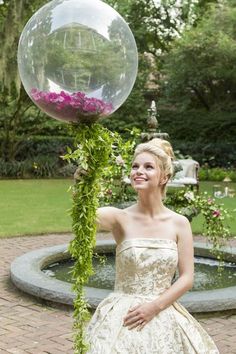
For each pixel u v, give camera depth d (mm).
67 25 2326
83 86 2379
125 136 21000
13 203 12453
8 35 16344
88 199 2482
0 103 19328
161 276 2518
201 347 2531
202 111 23500
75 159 2508
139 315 2422
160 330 2453
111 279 6172
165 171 2584
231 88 22531
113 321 2488
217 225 6012
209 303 4863
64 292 5082
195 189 13188
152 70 24828
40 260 6391
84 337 2537
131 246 2518
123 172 5496
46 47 2350
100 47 2346
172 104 23547
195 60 20031
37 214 10906
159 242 2525
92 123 2525
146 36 24812
